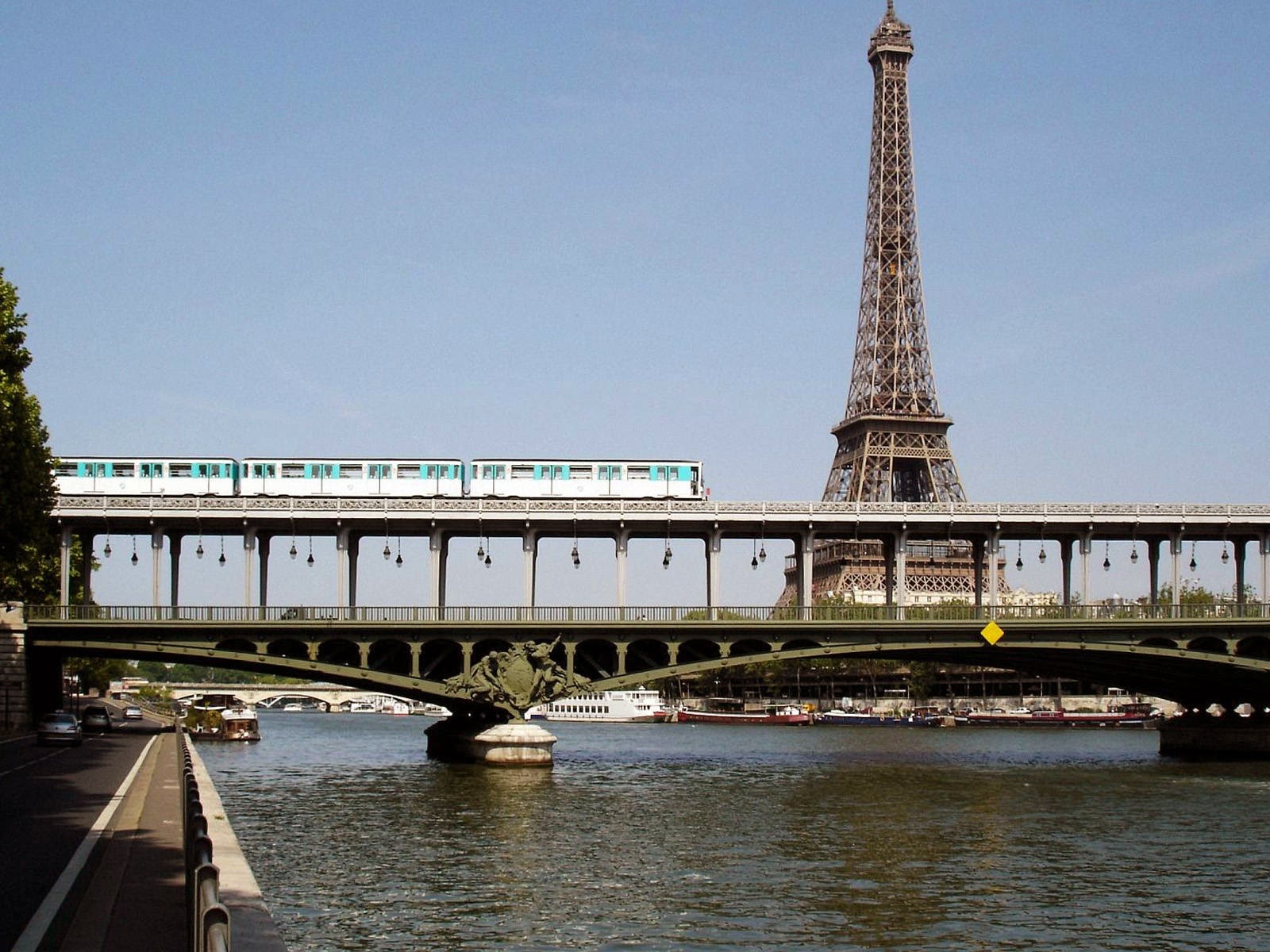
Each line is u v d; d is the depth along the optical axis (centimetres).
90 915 2803
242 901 2883
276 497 12538
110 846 3791
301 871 6097
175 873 3281
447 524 12188
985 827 7975
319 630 11238
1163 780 11244
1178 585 12962
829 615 13362
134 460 12712
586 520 12175
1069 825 8075
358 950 4650
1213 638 12362
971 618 12288
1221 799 9600
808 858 6725
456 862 6425
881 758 14238
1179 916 5459
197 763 7044
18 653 10744
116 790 5566
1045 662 13162
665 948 4778
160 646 10931
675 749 16112
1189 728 14988
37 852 3703
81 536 12762
